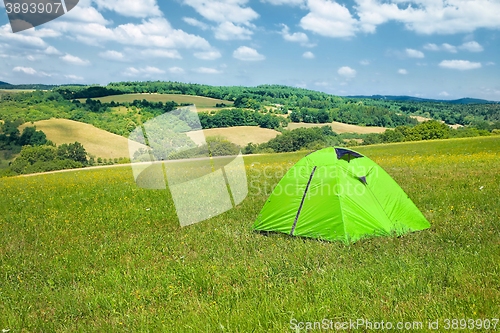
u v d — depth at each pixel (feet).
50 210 41.01
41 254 26.08
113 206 41.73
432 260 20.30
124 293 18.61
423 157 92.38
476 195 36.29
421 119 406.62
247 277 19.90
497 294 15.60
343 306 15.65
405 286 17.11
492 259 19.29
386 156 106.73
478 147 117.50
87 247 27.45
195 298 17.75
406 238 25.04
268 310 15.46
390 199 27.50
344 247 23.63
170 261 23.50
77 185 62.64
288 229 27.45
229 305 16.65
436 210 32.45
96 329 15.52
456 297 15.78
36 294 19.20
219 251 24.82
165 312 16.43
